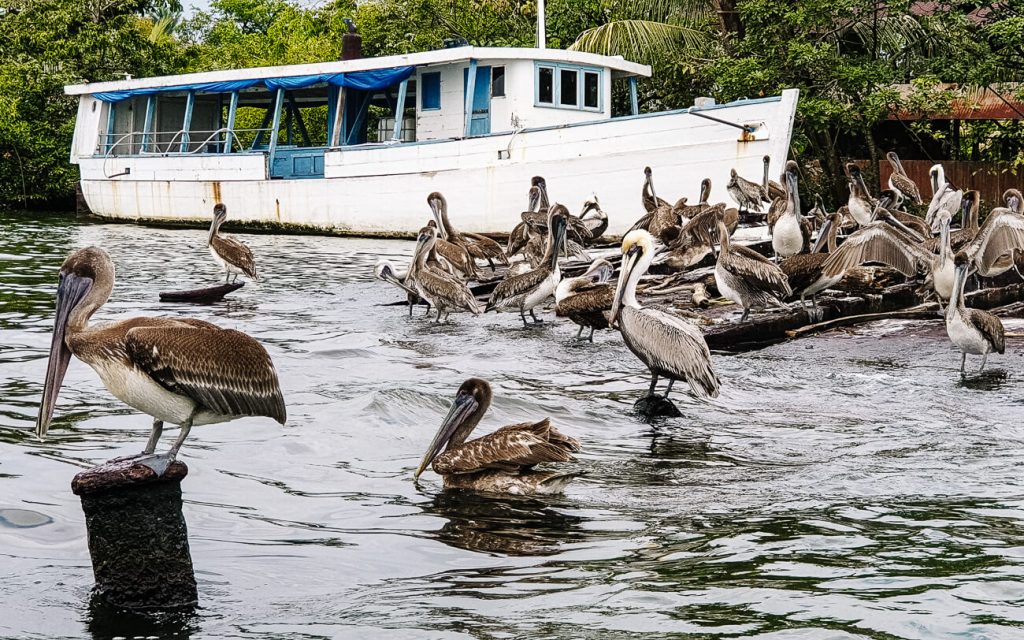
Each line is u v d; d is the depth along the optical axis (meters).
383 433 9.55
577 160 28.05
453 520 7.27
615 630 5.34
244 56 51.25
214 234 20.97
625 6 37.03
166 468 5.63
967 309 12.58
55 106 46.75
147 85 36.31
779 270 14.80
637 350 10.82
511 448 7.94
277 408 6.22
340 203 32.72
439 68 30.92
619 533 7.02
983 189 33.66
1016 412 10.86
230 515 7.20
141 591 5.59
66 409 9.99
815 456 9.13
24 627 5.30
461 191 29.97
